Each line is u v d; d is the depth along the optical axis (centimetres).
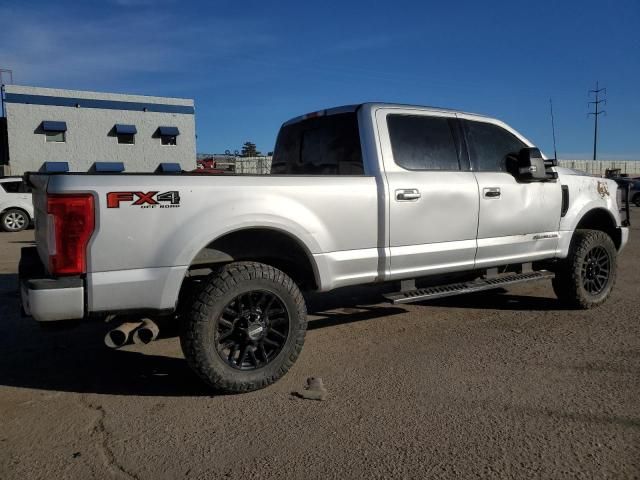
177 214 367
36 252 441
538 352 469
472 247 512
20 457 308
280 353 400
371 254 452
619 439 320
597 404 366
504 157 554
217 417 356
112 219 348
